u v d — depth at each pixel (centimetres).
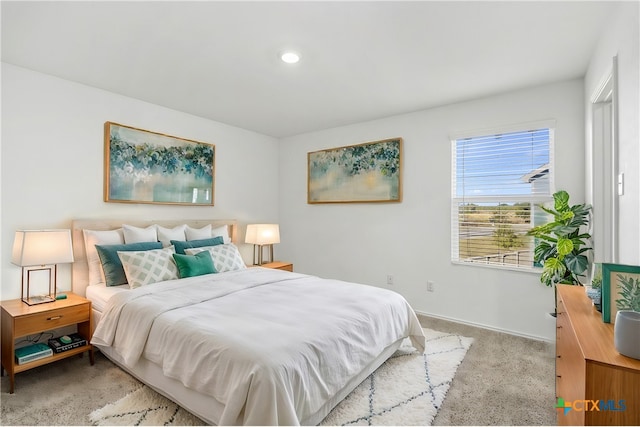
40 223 265
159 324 195
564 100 285
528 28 201
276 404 140
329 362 175
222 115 384
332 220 445
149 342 196
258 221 468
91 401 197
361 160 414
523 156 311
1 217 246
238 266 340
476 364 248
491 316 324
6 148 248
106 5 177
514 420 182
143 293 237
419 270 370
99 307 255
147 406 192
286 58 240
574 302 155
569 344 128
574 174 281
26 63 249
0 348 231
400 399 200
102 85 292
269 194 486
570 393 121
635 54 151
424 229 366
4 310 224
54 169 272
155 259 282
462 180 346
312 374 163
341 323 196
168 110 357
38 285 264
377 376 228
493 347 280
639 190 146
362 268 416
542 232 255
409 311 263
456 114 343
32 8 179
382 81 284
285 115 385
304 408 155
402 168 380
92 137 296
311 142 464
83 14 185
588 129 259
